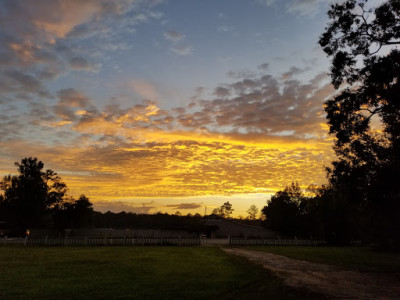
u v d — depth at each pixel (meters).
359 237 45.25
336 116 18.98
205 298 10.28
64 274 14.32
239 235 60.47
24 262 18.83
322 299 10.48
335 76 18.61
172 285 12.05
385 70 15.93
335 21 18.11
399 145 17.73
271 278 14.30
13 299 9.69
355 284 13.20
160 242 38.03
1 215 62.53
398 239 29.08
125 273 14.73
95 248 32.25
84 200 63.81
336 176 20.53
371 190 19.05
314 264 19.98
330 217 45.25
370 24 17.16
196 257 22.86
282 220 58.59
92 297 10.01
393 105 16.94
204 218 63.84
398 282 13.73
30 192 58.12
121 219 118.31
